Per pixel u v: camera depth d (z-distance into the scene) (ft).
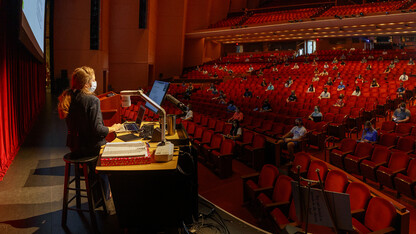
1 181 13.19
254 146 19.63
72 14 49.14
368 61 58.85
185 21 71.87
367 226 10.21
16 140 18.92
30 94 28.02
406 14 53.72
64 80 49.24
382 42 88.12
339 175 12.12
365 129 20.72
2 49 15.24
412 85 39.29
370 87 40.14
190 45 76.38
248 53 93.15
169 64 69.31
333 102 35.17
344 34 73.51
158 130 8.82
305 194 7.62
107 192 10.83
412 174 14.40
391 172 14.92
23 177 13.74
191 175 8.65
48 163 15.88
